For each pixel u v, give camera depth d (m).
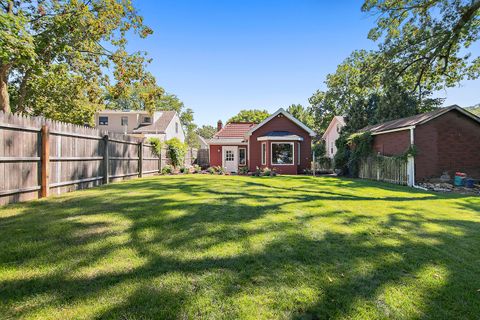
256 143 18.64
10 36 6.34
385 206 5.96
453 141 12.21
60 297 2.10
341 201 6.45
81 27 10.27
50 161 6.43
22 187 5.59
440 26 11.70
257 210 5.21
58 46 9.97
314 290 2.29
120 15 11.50
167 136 27.84
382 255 3.08
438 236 3.83
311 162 18.64
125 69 12.68
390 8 12.36
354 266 2.77
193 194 6.97
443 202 6.76
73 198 6.13
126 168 11.25
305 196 7.14
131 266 2.66
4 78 10.14
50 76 11.52
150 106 13.84
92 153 8.51
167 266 2.68
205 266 2.69
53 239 3.37
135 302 2.04
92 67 12.58
